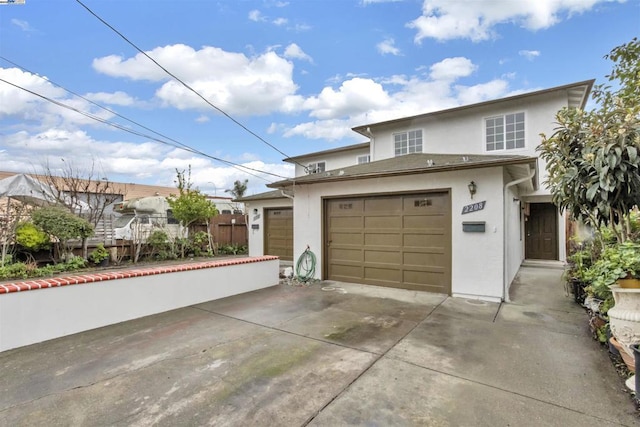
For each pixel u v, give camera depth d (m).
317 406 2.50
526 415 2.37
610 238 4.84
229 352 3.57
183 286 5.56
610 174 3.44
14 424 2.29
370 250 7.26
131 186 31.53
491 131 11.56
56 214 8.82
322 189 7.92
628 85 4.70
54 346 3.79
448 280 6.26
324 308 5.40
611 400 2.55
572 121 4.11
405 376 2.99
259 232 12.50
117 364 3.28
